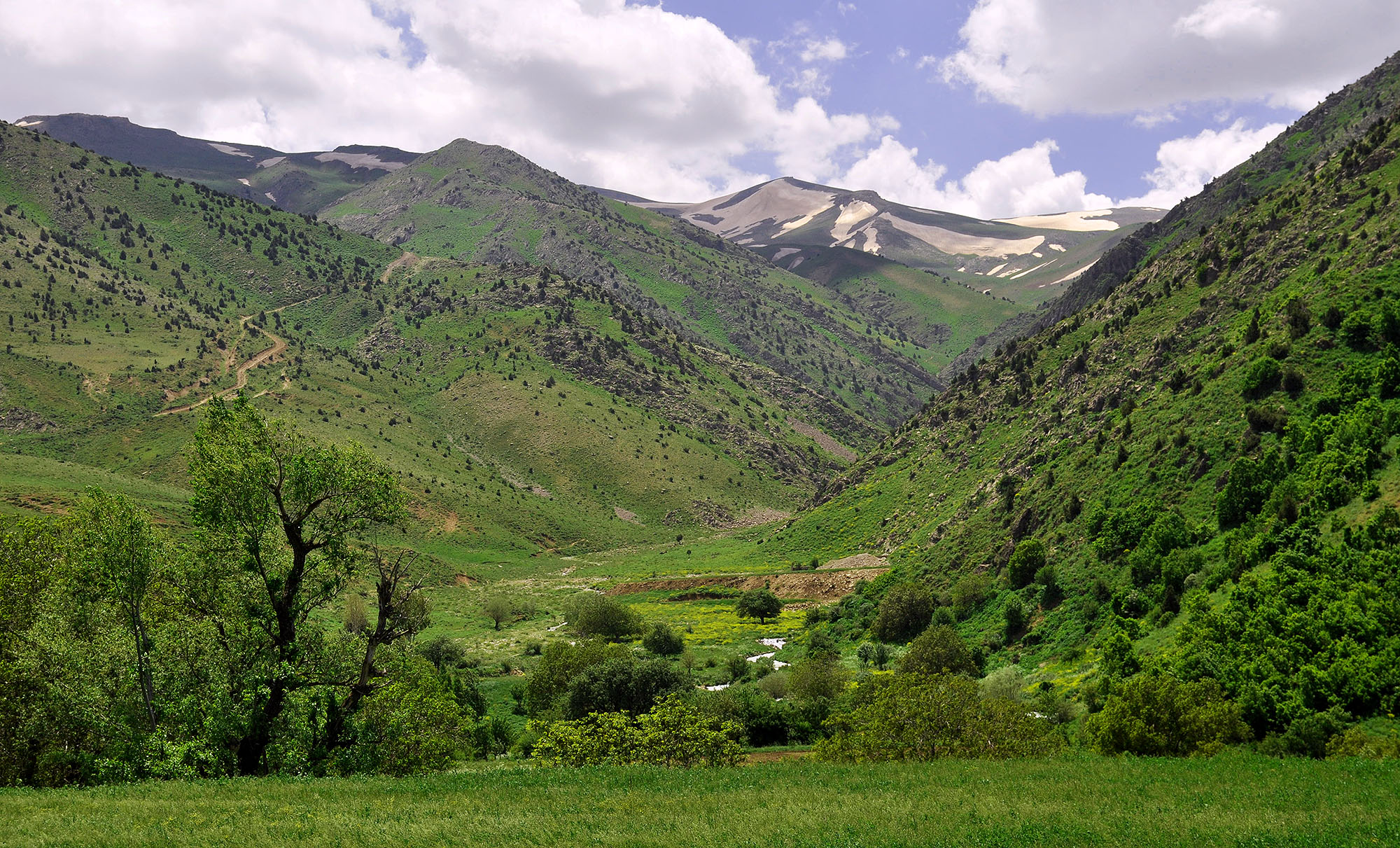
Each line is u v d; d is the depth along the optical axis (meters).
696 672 96.00
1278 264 123.00
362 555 36.50
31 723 33.75
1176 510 86.38
